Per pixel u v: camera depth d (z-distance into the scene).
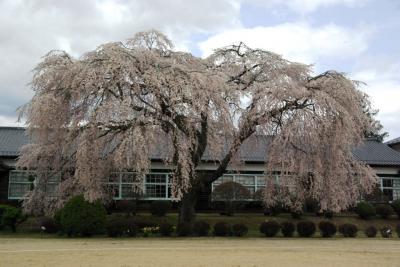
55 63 17.45
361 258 12.09
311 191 18.83
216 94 17.16
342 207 19.09
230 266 10.29
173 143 16.67
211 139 17.77
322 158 18.22
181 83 16.64
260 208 25.80
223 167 18.70
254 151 20.05
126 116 16.00
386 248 14.72
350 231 19.02
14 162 24.41
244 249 13.73
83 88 16.44
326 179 18.28
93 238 16.73
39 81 16.98
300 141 17.98
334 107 17.42
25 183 24.31
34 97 17.08
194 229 18.08
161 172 25.12
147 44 18.59
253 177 26.30
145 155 15.83
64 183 19.20
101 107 16.09
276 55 19.95
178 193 16.77
